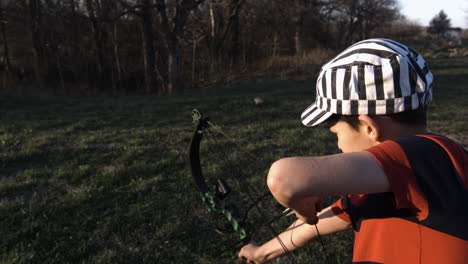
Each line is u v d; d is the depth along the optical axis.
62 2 21.19
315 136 6.26
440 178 0.68
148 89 21.36
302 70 22.02
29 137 6.61
